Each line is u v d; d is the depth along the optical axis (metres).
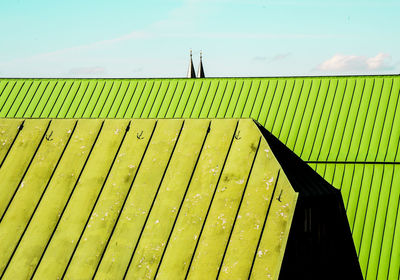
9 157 16.42
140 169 15.40
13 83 35.34
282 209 13.62
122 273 13.38
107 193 15.02
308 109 30.08
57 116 32.75
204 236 13.58
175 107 31.66
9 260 14.06
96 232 14.23
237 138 15.46
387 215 25.69
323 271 18.42
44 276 13.63
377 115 29.02
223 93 31.73
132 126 16.52
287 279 13.46
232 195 14.21
